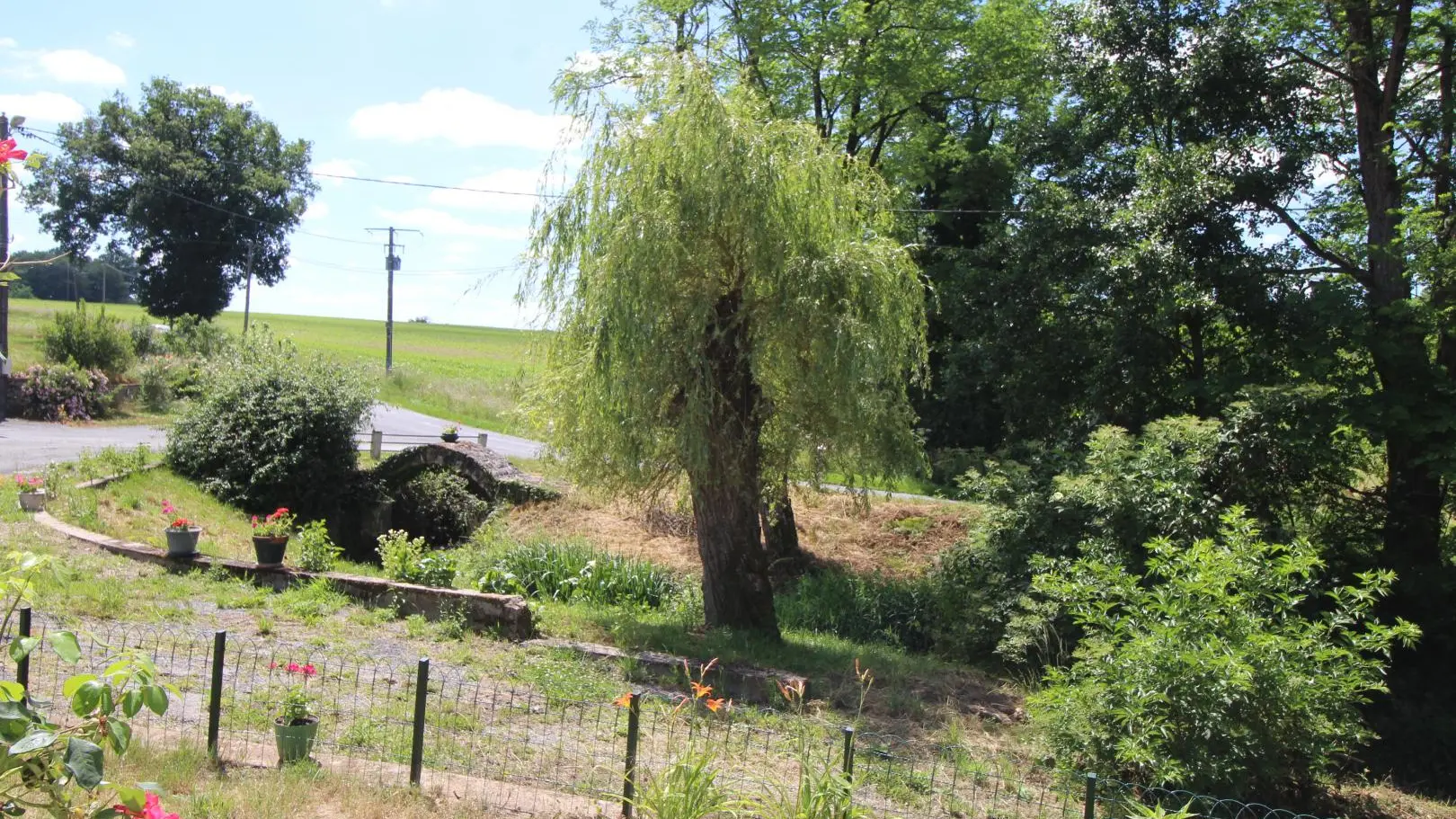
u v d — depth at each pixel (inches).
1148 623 318.3
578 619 452.4
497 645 388.8
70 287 3577.8
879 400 444.5
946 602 520.4
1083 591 353.7
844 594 608.4
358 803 205.0
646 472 466.3
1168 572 336.2
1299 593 430.6
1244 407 529.3
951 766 306.2
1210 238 645.9
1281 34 708.7
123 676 121.1
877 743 313.1
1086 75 720.3
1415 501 604.4
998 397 794.2
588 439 454.0
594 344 426.3
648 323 414.0
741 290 443.2
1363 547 616.1
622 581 589.0
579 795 231.9
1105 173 733.3
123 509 607.2
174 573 451.2
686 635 438.9
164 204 1659.7
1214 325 684.1
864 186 481.1
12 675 274.2
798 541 712.4
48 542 466.6
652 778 207.0
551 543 645.3
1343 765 434.0
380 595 430.3
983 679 446.6
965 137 1014.4
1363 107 656.4
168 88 1745.8
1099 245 679.7
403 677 331.3
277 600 418.6
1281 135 665.0
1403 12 624.4
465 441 899.4
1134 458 501.0
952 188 1024.2
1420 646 577.0
